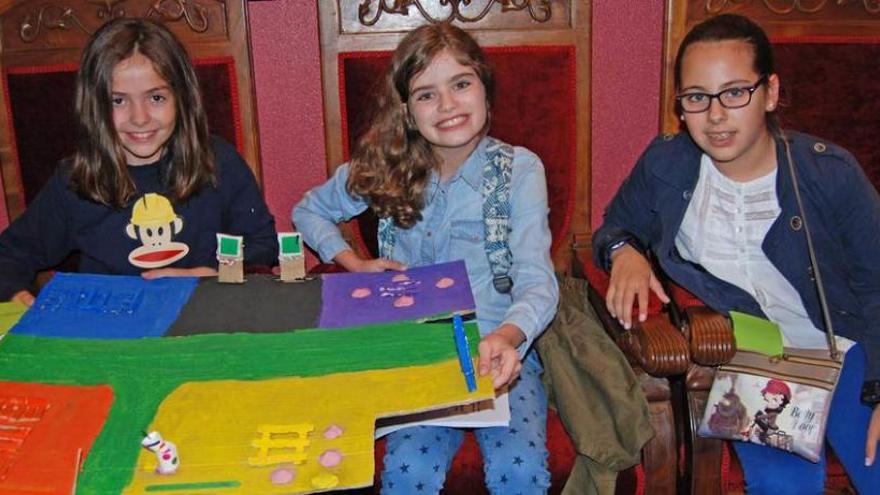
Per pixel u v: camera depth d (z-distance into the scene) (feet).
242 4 6.15
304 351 4.17
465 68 5.10
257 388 3.87
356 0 6.11
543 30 6.16
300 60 6.71
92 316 4.54
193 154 5.65
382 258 5.69
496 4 6.12
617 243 5.38
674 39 6.15
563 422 4.84
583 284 5.84
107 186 5.54
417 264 5.72
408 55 5.13
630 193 5.55
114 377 3.98
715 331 4.52
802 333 5.17
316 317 4.52
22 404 3.78
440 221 5.57
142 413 3.71
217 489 3.29
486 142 5.55
